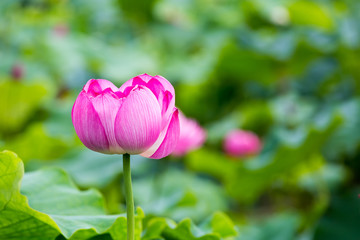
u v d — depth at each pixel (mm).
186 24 7457
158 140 1359
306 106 5008
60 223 1573
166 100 1344
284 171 3807
